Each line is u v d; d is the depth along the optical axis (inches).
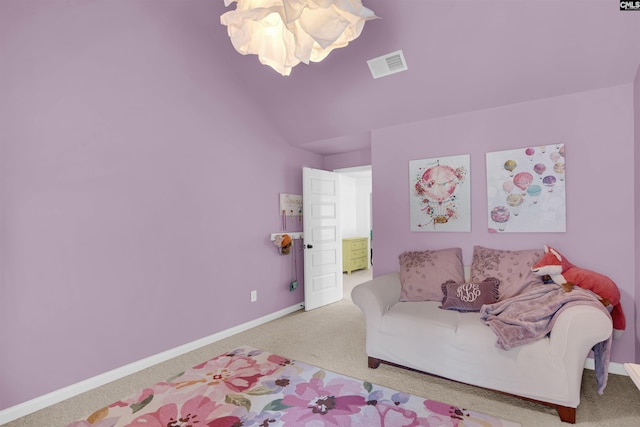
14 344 78.2
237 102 136.6
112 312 96.3
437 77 109.0
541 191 105.1
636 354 91.0
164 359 108.7
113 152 97.1
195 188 120.7
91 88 92.2
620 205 94.2
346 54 110.0
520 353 75.4
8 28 77.1
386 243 136.6
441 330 86.1
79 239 89.7
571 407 70.4
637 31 81.1
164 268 110.1
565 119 101.7
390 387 87.8
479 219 116.7
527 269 97.1
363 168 178.7
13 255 78.2
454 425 70.8
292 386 89.2
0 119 76.2
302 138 157.3
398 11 93.2
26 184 80.4
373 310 97.7
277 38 58.8
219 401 82.6
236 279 135.6
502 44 93.8
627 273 93.2
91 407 81.5
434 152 125.1
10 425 74.9
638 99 87.0
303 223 167.9
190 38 107.8
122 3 91.4
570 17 83.2
